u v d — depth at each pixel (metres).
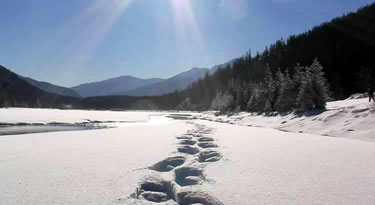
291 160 7.34
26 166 6.72
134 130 19.00
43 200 4.26
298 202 4.12
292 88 31.14
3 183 5.22
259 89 41.78
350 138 13.79
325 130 16.94
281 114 30.03
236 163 7.06
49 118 38.41
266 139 12.72
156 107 152.25
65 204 4.09
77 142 11.89
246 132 16.98
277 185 5.03
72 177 5.68
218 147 10.02
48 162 7.23
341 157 7.71
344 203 4.07
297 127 20.73
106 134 15.96
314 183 5.12
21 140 12.87
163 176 6.05
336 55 72.69
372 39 74.69
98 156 8.16
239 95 53.75
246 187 4.93
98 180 5.46
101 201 4.24
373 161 7.09
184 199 4.58
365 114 16.02
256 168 6.45
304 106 25.41
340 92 52.62
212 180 5.43
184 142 12.04
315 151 8.87
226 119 40.91
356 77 60.28
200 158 8.33
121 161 7.41
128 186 5.07
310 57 80.25
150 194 4.80
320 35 95.31
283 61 92.69
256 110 41.16
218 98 88.75
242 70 117.94
